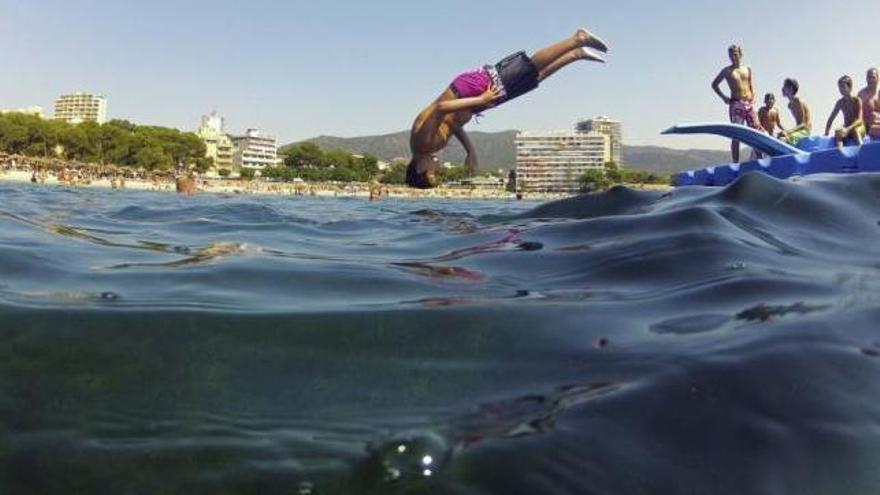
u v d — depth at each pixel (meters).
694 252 3.44
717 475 1.53
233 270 3.66
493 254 3.99
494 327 2.46
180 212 9.67
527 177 119.94
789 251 3.48
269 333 2.42
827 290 2.78
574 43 10.30
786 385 1.90
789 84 14.52
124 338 2.36
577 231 4.35
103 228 6.53
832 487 1.51
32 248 4.31
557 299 2.82
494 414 1.80
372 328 2.47
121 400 1.90
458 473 1.52
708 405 1.80
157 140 115.06
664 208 4.79
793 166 10.33
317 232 6.25
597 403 1.83
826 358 2.06
